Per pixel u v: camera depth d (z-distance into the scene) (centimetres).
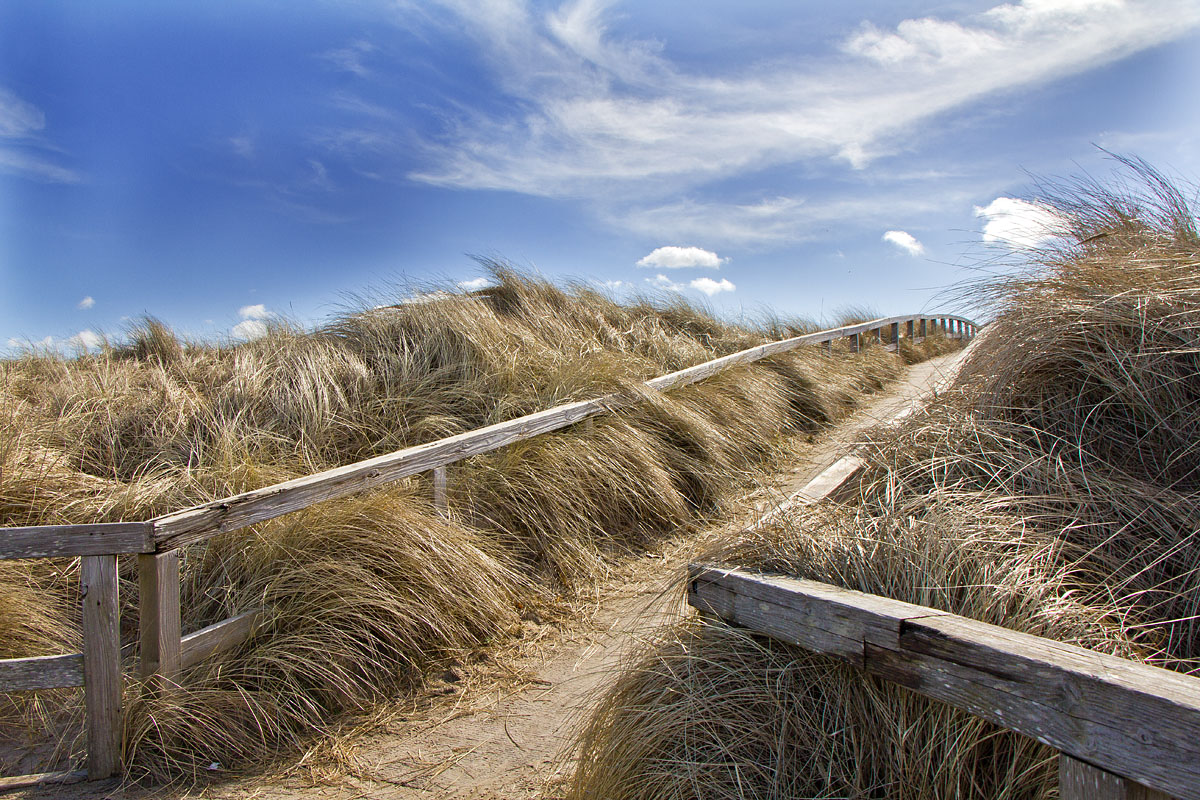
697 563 245
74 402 610
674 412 656
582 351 806
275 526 411
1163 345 312
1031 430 329
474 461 532
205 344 900
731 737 213
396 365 694
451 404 650
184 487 476
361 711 346
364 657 360
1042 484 294
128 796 291
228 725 321
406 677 369
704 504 600
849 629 190
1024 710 151
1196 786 123
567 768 290
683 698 227
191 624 381
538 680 368
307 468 533
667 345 941
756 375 858
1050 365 346
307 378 631
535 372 705
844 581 219
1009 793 176
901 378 1179
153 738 312
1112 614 225
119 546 303
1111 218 421
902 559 220
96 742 301
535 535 498
